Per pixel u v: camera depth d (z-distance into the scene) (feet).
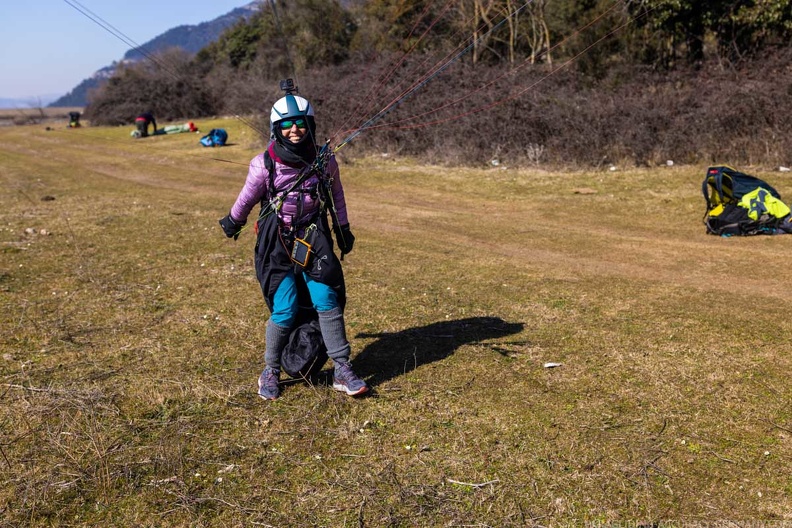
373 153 55.26
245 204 12.53
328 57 96.37
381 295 19.54
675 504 9.51
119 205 37.76
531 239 27.94
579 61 63.52
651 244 26.55
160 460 10.59
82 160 65.21
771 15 50.24
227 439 11.34
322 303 12.53
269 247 12.37
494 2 67.41
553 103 48.83
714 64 51.19
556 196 37.50
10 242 27.32
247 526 9.16
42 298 19.39
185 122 109.70
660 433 11.36
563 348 15.15
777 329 16.31
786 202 32.60
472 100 52.42
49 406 12.45
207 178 50.78
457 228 30.63
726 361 14.30
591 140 45.70
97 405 12.46
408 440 11.26
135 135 88.94
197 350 15.28
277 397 12.79
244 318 17.44
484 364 14.28
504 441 11.18
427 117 53.72
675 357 14.55
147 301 19.07
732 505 9.48
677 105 45.88
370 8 85.51
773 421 11.71
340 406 12.42
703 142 43.55
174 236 28.53
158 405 12.55
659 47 60.64
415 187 42.50
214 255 24.76
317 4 98.12
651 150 44.75
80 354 15.11
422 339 15.85
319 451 10.98
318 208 12.32
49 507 9.55
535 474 10.25
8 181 50.60
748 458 10.60
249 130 78.74
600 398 12.66
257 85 80.38
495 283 20.93
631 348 15.10
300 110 11.93
